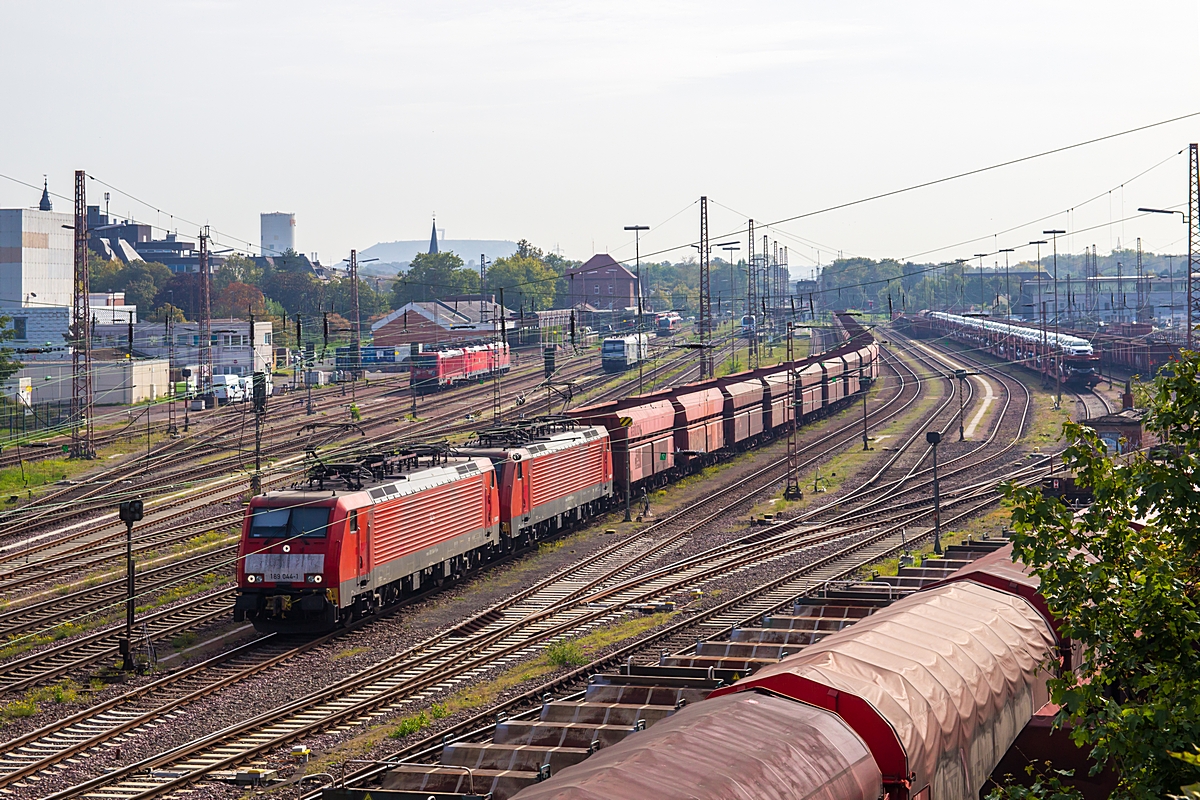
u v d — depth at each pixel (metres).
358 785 22.19
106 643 38.97
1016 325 151.88
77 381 81.38
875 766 16.94
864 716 17.64
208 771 26.89
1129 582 16.66
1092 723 15.87
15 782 26.52
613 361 132.38
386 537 41.44
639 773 14.69
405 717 31.05
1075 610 16.77
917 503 66.31
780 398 94.00
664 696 26.25
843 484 73.94
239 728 29.69
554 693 32.06
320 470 41.78
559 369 136.00
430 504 44.56
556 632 40.19
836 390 108.31
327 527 38.62
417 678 34.41
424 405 107.00
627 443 65.38
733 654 30.78
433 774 21.70
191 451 80.25
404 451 48.62
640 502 68.44
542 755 22.72
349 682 33.75
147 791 25.39
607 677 27.50
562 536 58.50
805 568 49.19
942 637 21.19
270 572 38.62
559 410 100.62
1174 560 16.64
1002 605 23.81
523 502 52.84
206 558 51.34
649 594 45.47
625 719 24.94
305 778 25.94
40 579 47.75
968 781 19.39
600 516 64.31
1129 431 72.94
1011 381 126.88
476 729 29.16
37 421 94.94
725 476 78.00
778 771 15.37
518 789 21.17
